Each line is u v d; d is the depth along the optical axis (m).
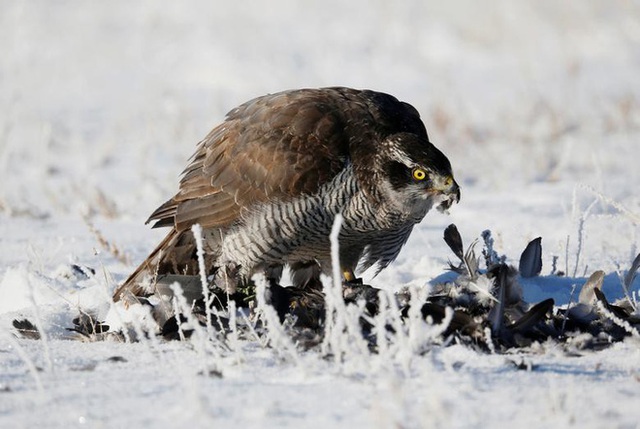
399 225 11.23
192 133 23.34
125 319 9.88
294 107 11.15
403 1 39.75
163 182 19.05
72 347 8.92
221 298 10.34
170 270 11.36
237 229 11.09
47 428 6.64
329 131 10.95
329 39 35.56
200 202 11.23
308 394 7.21
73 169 21.30
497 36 34.28
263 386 7.45
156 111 25.81
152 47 34.75
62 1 44.50
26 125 25.34
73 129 25.25
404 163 10.84
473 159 21.08
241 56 32.25
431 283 10.48
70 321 10.03
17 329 9.68
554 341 8.73
